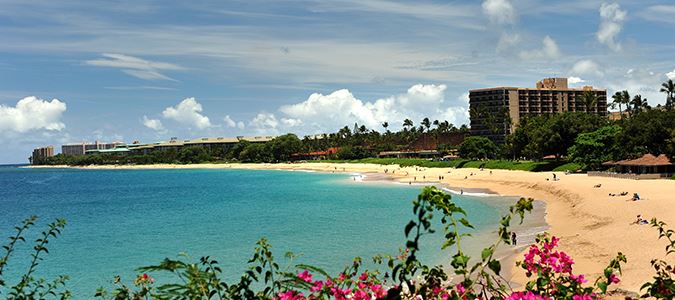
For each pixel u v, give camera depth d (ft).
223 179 561.84
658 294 20.93
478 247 124.77
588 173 308.19
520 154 444.55
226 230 183.21
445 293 17.43
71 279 112.06
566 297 19.19
